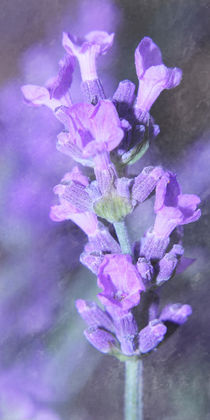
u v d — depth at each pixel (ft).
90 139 0.50
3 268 0.76
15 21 0.90
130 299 0.51
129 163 0.54
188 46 0.88
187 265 0.58
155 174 0.53
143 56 0.53
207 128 0.85
